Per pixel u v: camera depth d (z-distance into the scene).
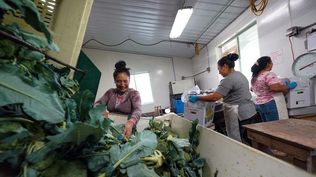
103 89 6.54
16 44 0.71
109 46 6.30
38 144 0.68
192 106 2.34
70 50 1.13
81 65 1.58
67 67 1.11
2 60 0.68
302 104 2.26
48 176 0.63
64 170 0.67
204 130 1.41
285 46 2.73
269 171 0.77
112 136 1.04
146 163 0.94
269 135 1.19
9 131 0.61
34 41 0.79
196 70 6.67
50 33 0.79
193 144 1.46
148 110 6.84
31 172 0.61
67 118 0.82
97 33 5.31
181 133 1.84
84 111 0.91
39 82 0.74
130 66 6.81
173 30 3.96
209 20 4.05
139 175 0.76
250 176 0.87
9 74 0.64
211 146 1.26
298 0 2.48
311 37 2.32
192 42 5.45
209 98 2.20
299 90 2.26
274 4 2.89
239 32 4.01
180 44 5.66
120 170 0.77
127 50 6.62
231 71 2.29
